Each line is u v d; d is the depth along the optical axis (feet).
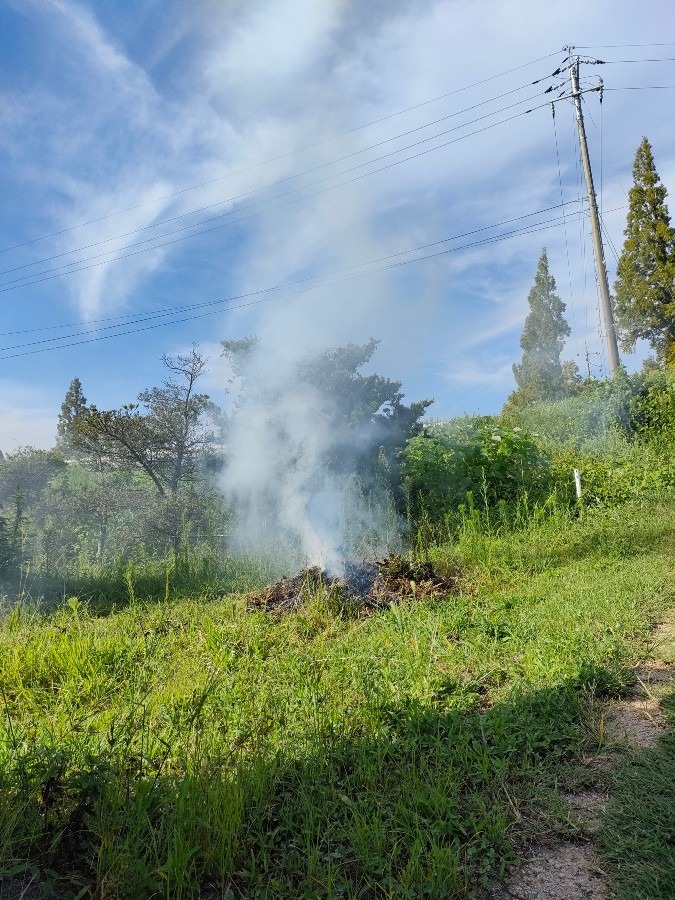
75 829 6.97
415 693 10.62
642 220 107.86
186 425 34.96
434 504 28.66
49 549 25.82
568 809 7.37
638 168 108.68
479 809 7.46
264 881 6.53
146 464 34.09
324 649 13.92
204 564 24.41
